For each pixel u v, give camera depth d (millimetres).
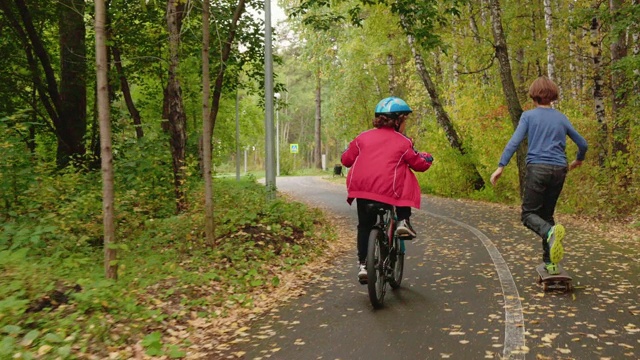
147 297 5637
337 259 8742
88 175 12148
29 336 4117
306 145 92062
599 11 15109
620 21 14320
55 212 8695
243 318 5543
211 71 15891
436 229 11336
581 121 15727
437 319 4914
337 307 5648
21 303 4441
